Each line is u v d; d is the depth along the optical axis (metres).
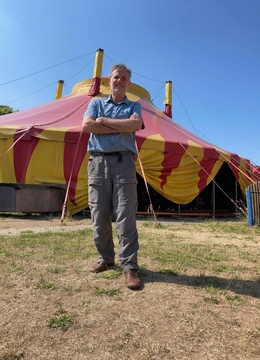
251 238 5.71
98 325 2.01
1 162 9.20
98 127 2.86
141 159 9.36
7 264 3.19
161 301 2.38
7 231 5.77
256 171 12.62
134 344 1.82
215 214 11.45
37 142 9.17
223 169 14.23
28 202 8.62
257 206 7.70
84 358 1.70
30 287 2.58
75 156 9.11
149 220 9.10
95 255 3.68
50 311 2.17
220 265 3.48
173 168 9.80
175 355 1.74
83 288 2.60
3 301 2.30
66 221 7.76
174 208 12.64
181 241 5.05
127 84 3.06
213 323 2.08
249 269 3.36
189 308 2.28
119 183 2.88
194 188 10.16
